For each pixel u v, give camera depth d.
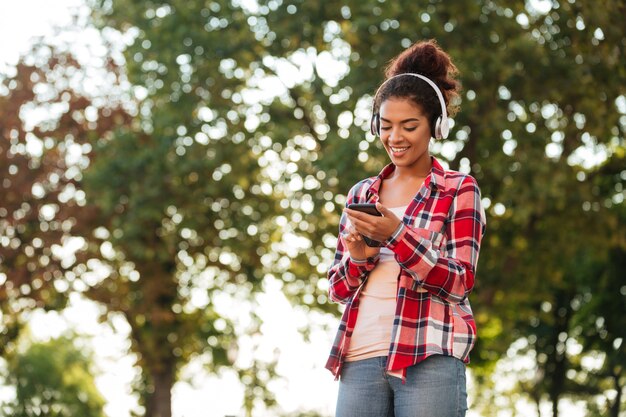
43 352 44.22
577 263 24.75
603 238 19.84
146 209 19.78
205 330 25.59
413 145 3.34
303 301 21.31
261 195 21.08
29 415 41.84
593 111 17.02
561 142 18.77
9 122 21.52
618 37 14.30
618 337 25.92
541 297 21.33
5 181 21.58
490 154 18.59
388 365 3.24
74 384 44.75
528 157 17.06
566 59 16.95
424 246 3.18
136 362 24.16
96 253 22.47
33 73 21.78
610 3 13.88
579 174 20.09
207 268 23.28
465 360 3.32
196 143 19.94
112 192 20.36
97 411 44.72
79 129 22.05
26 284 21.88
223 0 19.66
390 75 3.50
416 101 3.32
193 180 20.20
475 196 3.38
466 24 17.39
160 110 19.88
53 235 21.58
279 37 19.19
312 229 19.73
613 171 20.27
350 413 3.36
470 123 17.98
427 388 3.23
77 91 22.02
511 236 20.22
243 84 20.25
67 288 22.30
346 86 17.56
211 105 19.77
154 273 22.58
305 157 20.23
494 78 17.14
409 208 3.39
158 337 23.81
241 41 19.41
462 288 3.25
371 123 3.51
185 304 23.66
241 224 20.53
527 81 17.16
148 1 20.38
